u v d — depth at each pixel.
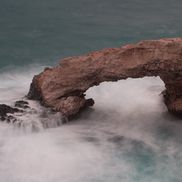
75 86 38.00
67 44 57.78
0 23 63.16
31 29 62.00
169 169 31.59
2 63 50.91
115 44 58.19
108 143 35.22
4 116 36.47
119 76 37.06
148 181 30.08
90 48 56.81
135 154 33.59
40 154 32.97
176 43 35.19
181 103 38.38
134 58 36.25
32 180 29.70
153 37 60.62
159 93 43.94
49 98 38.00
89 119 39.06
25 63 51.44
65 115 37.81
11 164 31.50
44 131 36.44
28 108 38.00
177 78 37.09
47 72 39.19
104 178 30.25
